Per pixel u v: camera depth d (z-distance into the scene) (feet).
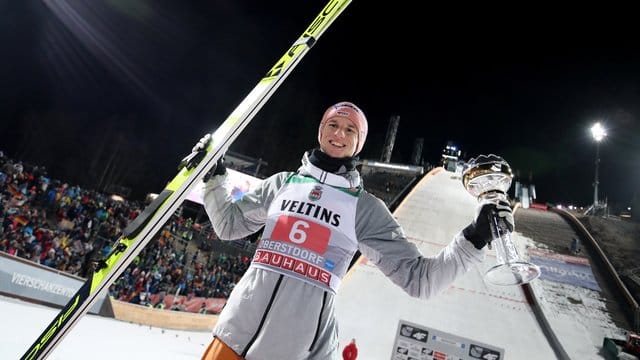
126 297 38.99
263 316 4.63
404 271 5.22
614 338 37.29
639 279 53.57
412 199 77.10
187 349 26.58
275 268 4.85
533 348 33.24
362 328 31.91
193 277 52.75
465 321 35.19
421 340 21.20
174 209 5.19
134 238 5.05
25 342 13.96
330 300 4.90
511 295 41.57
